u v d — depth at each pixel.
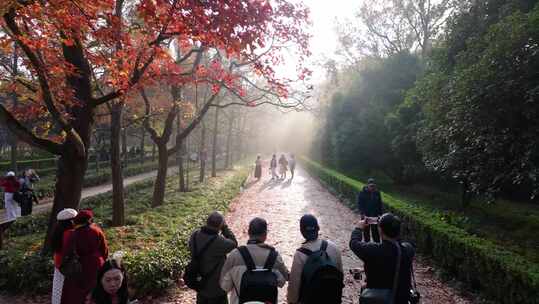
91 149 38.31
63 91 6.84
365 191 8.47
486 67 9.61
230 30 5.54
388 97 24.55
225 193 15.84
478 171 11.13
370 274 3.26
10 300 5.70
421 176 21.58
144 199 14.74
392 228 3.27
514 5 12.24
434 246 7.88
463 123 10.63
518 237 11.12
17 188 10.96
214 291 3.77
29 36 5.83
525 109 9.11
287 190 20.94
